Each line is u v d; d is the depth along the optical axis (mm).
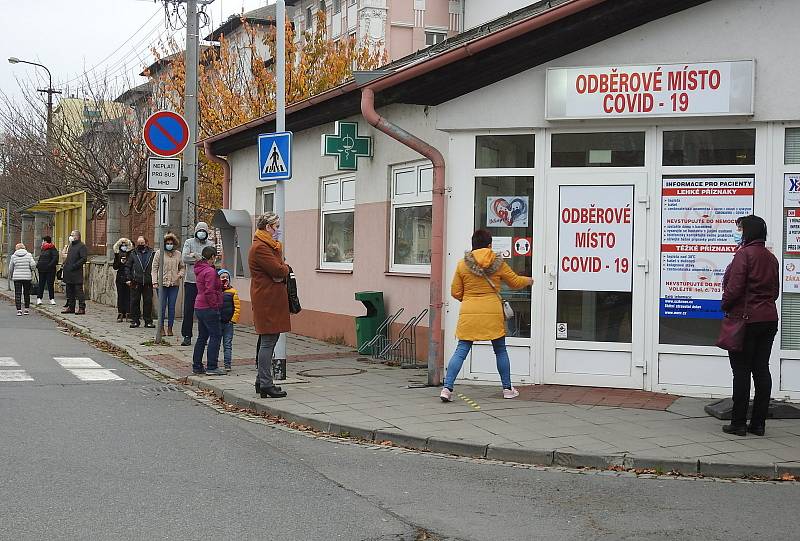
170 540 5434
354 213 15641
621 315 10633
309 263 17281
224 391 10875
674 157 10453
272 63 32906
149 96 34406
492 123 10938
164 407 10250
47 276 25516
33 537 5430
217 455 7852
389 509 6273
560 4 9953
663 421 9062
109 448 7977
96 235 28609
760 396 8500
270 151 11781
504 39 10148
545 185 10852
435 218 11266
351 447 8398
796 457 7680
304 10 51906
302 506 6277
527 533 5777
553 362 10844
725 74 9992
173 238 17281
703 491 6953
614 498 6707
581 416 9297
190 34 19141
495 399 10227
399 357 13578
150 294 18828
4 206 45844
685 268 10391
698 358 10305
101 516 5902
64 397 10641
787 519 6156
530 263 10977
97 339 16656
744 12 10031
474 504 6465
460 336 10141
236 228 19828
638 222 10547
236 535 5562
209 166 29109
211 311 12266
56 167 36031
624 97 10297
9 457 7508
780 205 10055
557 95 10500
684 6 10188
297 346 15617
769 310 8398
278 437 8781
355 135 14820
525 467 7707
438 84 11031
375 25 45844
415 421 9070
